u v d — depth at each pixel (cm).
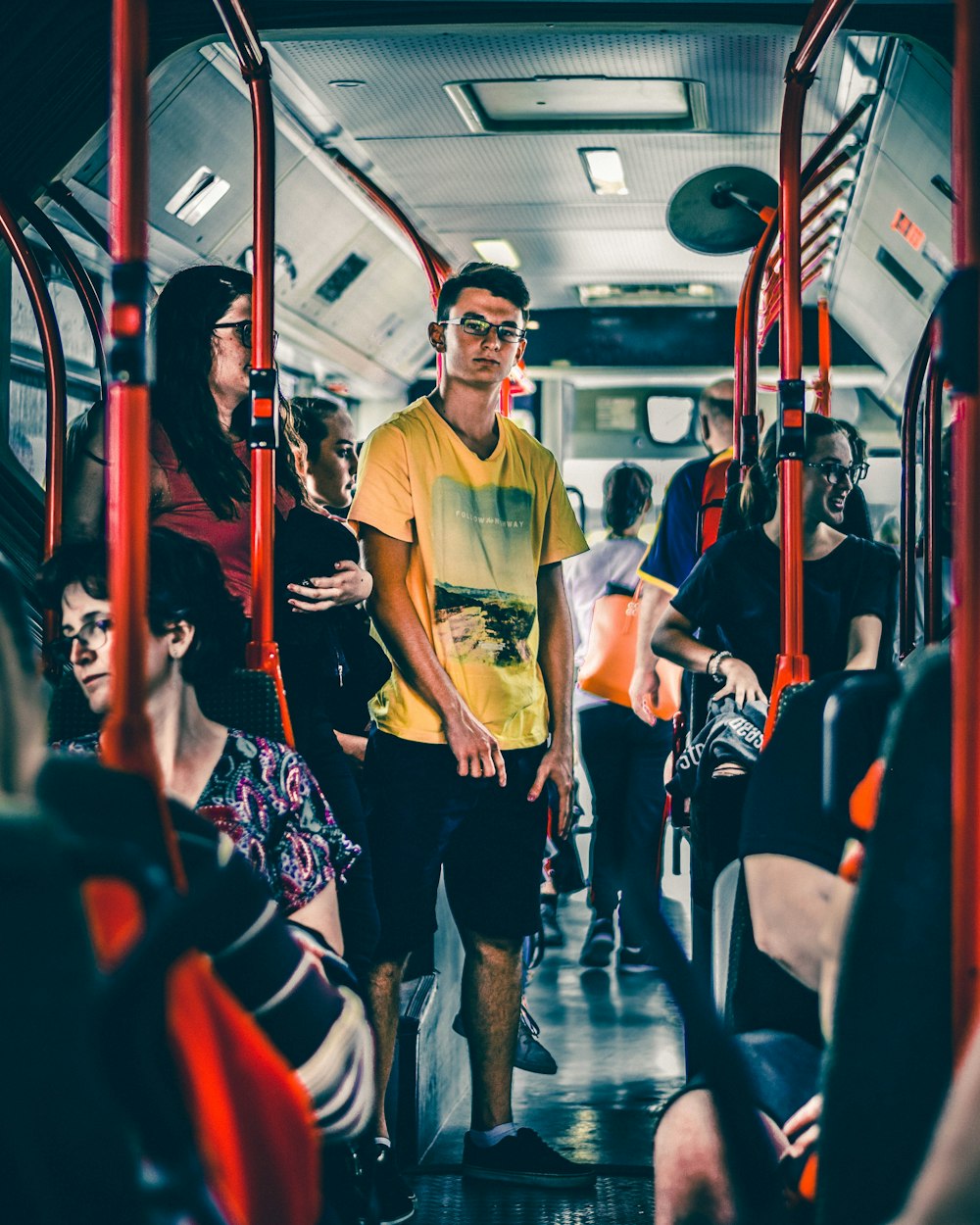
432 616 356
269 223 279
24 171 404
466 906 368
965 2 131
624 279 970
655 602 577
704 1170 180
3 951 90
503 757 361
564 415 1031
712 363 1020
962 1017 131
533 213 823
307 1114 144
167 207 628
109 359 158
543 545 382
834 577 367
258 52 282
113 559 157
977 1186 97
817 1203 144
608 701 632
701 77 571
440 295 365
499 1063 368
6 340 418
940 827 142
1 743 114
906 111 549
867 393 992
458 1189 359
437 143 684
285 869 209
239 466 297
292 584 288
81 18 398
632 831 630
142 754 155
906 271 761
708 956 367
